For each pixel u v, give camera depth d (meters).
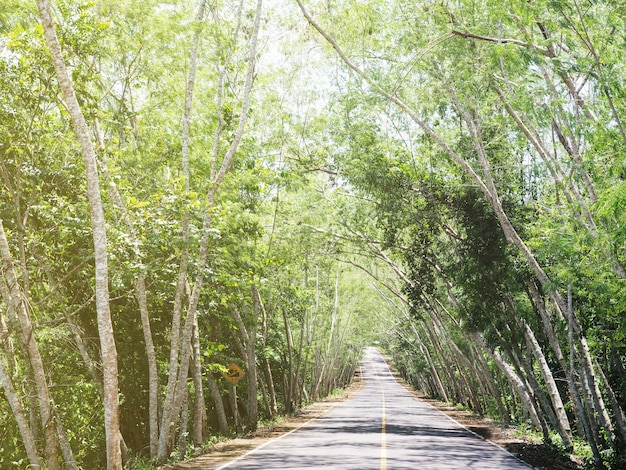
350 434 24.28
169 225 16.55
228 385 31.09
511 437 24.97
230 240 23.28
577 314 18.70
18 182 15.19
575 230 17.25
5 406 19.25
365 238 31.55
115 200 17.06
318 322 54.88
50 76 14.45
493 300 24.86
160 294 21.09
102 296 12.80
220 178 19.36
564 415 22.36
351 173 26.64
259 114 27.11
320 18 20.94
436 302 38.19
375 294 66.38
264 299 32.62
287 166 29.14
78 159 16.42
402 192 26.36
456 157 20.08
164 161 19.67
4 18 15.23
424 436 23.78
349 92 22.11
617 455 18.05
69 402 21.05
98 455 23.89
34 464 14.25
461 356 40.62
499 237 23.78
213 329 29.36
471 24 17.08
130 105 20.50
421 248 28.34
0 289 15.11
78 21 14.41
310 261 36.41
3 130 15.07
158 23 18.34
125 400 24.52
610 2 12.41
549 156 16.48
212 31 19.20
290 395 41.16
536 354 23.55
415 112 23.59
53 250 18.08
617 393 21.23
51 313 20.12
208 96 22.56
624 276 14.65
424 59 19.17
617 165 13.20
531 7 13.09
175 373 18.41
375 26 19.53
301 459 15.87
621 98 12.96
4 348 17.61
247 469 14.13
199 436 21.91
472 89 18.08
